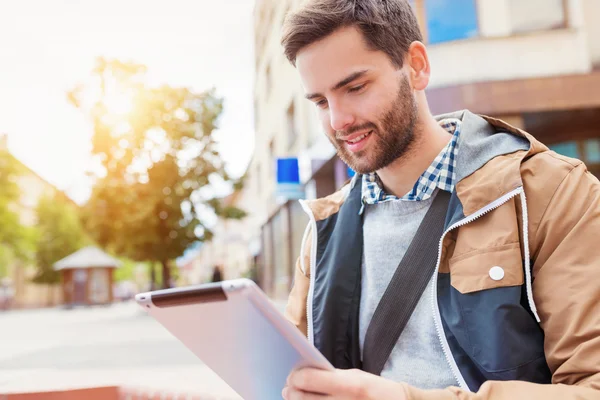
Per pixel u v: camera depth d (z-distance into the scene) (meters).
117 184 19.64
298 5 1.21
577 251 0.99
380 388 0.83
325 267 1.40
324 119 1.25
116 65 19.27
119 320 18.03
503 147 1.15
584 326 0.94
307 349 0.80
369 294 1.32
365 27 1.14
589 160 9.00
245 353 0.92
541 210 1.06
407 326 1.24
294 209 15.67
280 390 0.98
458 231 1.14
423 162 1.27
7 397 3.31
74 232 44.62
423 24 9.09
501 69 8.75
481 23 8.89
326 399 0.82
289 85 14.17
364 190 1.38
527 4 8.84
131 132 19.66
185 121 20.22
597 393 0.86
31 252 44.09
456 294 1.11
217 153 20.59
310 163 11.57
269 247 20.38
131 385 3.45
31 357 7.79
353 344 1.34
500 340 1.02
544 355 1.02
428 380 1.20
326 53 1.16
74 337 11.51
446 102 8.72
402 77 1.19
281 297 17.23
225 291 0.78
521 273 1.05
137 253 20.22
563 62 8.72
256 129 21.55
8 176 34.16
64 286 33.94
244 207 30.92
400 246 1.29
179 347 8.56
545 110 8.64
